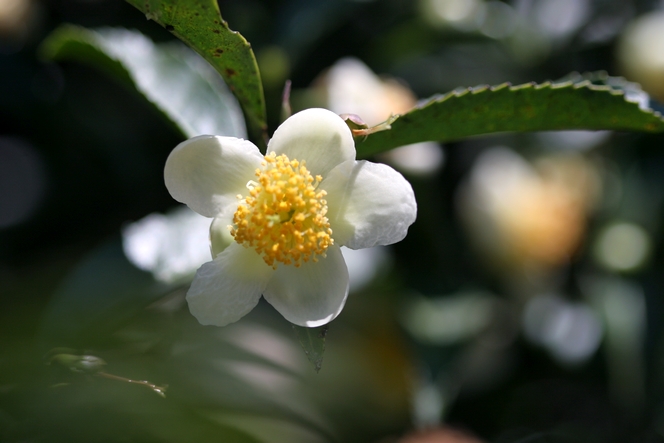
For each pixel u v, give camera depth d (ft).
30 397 0.84
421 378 1.11
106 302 0.92
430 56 1.30
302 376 1.05
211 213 0.87
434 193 1.13
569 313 1.21
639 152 1.24
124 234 0.94
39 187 1.16
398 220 0.87
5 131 1.17
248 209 0.87
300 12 1.17
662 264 1.20
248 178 0.87
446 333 1.13
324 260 0.88
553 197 1.19
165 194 1.14
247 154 0.87
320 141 0.88
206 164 0.87
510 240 1.17
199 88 0.98
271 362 1.02
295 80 1.18
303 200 0.87
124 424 0.84
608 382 1.19
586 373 1.21
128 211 1.14
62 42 0.99
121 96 1.15
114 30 0.99
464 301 1.16
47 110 1.16
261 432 0.99
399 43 1.26
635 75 1.23
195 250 0.94
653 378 1.16
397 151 1.09
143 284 0.93
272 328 1.08
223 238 0.88
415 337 1.12
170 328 0.95
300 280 0.88
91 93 1.16
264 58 1.15
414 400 1.11
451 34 1.28
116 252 0.93
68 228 1.14
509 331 1.21
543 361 1.21
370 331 1.12
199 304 0.87
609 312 1.17
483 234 1.18
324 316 0.87
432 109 0.89
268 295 0.88
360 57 1.23
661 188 1.21
